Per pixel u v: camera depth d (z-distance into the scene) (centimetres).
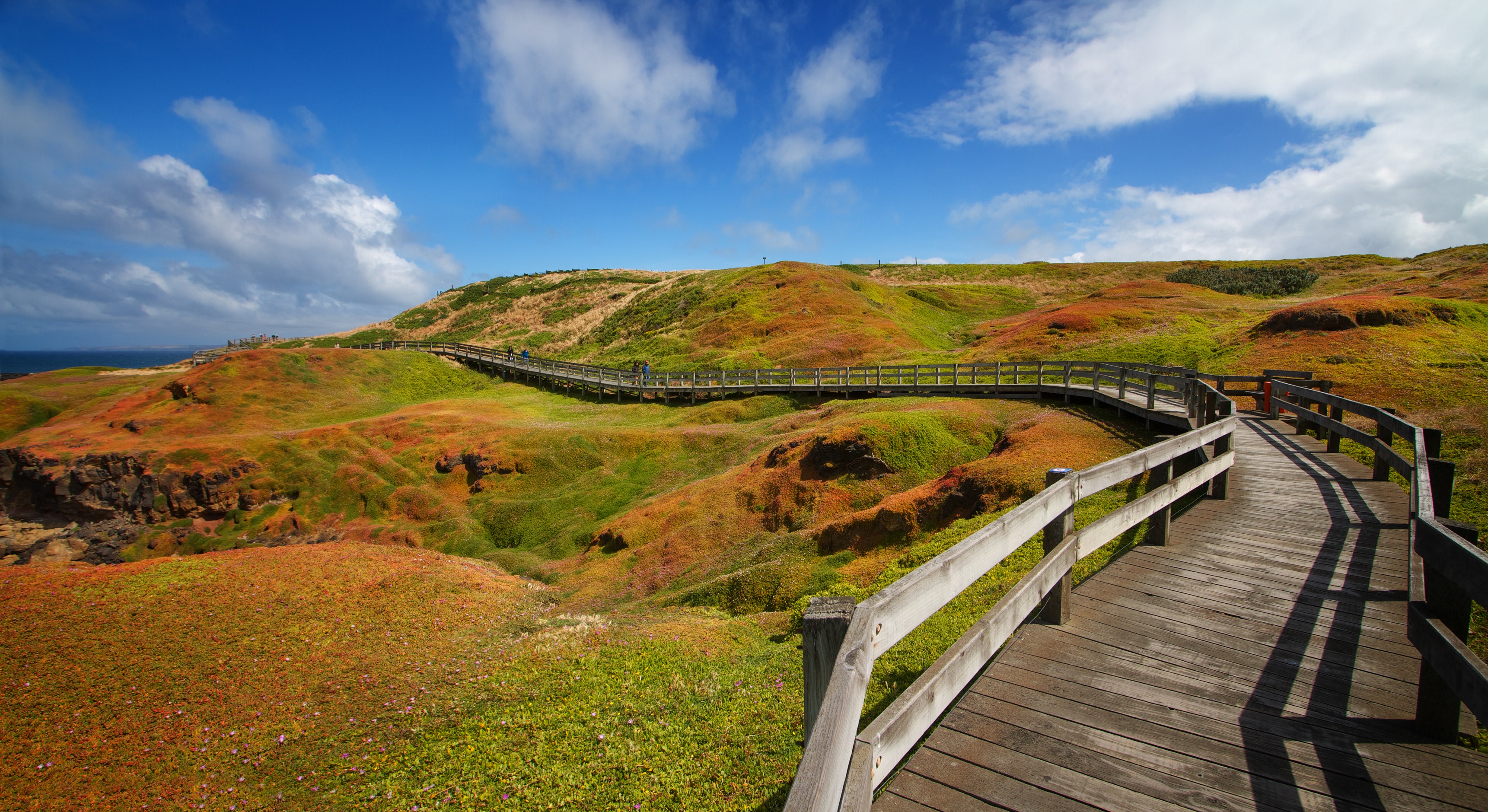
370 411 4891
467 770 677
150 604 1278
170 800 755
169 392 4822
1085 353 3878
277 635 1177
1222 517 833
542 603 1444
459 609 1340
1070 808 303
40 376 6150
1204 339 3491
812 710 257
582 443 3441
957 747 353
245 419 4466
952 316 7394
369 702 941
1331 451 1266
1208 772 329
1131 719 376
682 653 921
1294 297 6028
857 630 240
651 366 5916
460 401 4862
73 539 3219
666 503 2606
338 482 3478
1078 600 560
